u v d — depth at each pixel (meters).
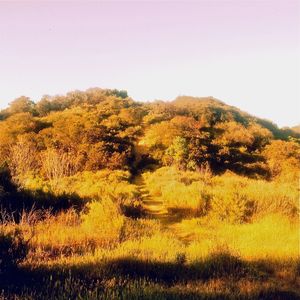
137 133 43.41
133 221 9.14
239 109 64.56
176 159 33.66
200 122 46.66
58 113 48.84
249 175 34.62
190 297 4.12
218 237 8.28
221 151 37.41
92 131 34.84
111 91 72.38
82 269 5.09
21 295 3.88
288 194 12.72
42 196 11.07
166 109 53.50
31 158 17.12
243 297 4.32
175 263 5.62
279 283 5.16
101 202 10.50
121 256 5.72
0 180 11.18
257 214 10.73
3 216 8.70
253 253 6.49
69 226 8.56
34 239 6.73
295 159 36.62
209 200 12.08
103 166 29.61
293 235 8.28
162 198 15.41
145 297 3.96
